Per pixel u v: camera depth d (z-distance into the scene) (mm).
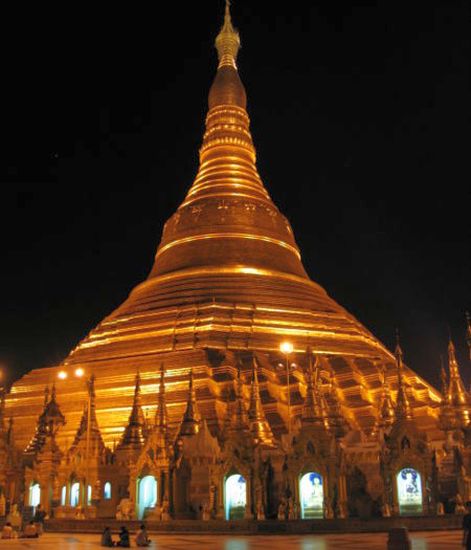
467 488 53438
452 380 65250
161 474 57469
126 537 38406
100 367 78375
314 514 51406
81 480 62188
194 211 94000
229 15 112250
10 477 67750
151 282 91000
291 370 74125
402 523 46000
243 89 107125
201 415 68438
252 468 53531
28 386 81562
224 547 36219
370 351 84500
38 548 38281
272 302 83812
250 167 100750
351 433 63281
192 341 77500
